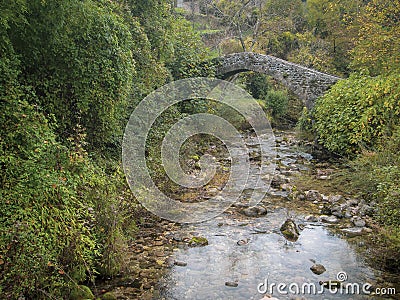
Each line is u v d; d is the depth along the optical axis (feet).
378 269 17.28
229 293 15.23
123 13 33.19
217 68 57.21
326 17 69.15
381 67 39.04
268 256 18.62
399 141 27.89
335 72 67.00
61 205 13.91
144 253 18.67
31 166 13.34
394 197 19.65
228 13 86.99
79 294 13.94
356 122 34.83
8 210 12.35
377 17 38.42
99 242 16.24
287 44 83.10
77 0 19.58
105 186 17.67
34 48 19.02
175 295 14.98
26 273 11.92
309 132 47.85
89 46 21.40
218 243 20.11
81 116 22.21
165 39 39.88
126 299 14.55
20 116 14.73
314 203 26.63
